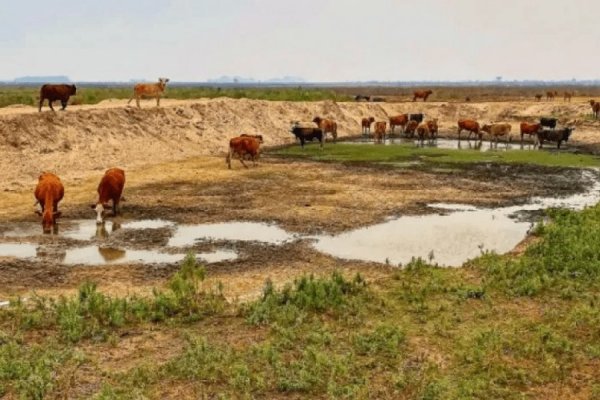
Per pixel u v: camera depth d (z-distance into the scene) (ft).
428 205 65.05
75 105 118.11
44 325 32.14
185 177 79.51
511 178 82.58
